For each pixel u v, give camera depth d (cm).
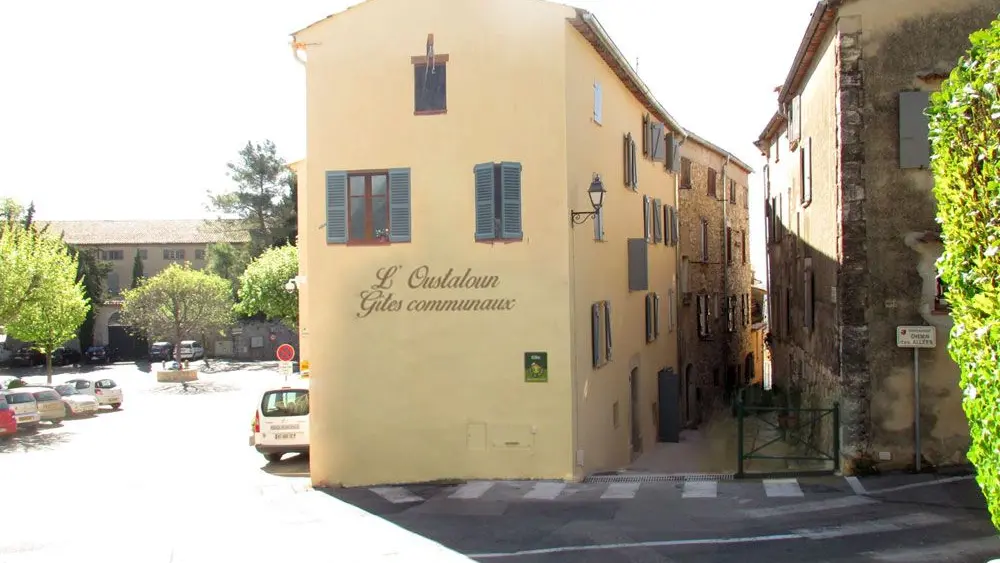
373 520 1312
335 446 1642
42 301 3762
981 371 797
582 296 1642
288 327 6331
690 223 3028
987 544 1018
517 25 1576
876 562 966
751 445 2372
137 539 1230
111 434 2975
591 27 1608
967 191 828
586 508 1313
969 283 841
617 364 1962
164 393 4441
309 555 1105
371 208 1639
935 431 1390
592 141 1762
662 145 2453
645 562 1009
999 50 786
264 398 2047
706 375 3216
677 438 2517
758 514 1213
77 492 1731
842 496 1281
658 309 2497
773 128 2594
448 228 1596
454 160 1595
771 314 2869
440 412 1599
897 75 1405
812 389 1884
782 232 2491
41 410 3294
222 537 1226
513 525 1228
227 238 6925
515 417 1568
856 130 1413
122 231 7469
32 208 5875
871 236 1407
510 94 1574
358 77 1633
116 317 6594
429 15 1608
